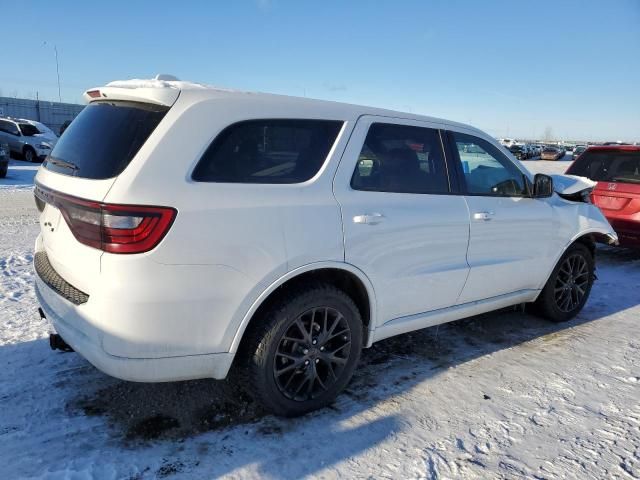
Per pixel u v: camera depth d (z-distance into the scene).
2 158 16.14
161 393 3.24
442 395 3.36
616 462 2.71
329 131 3.09
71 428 2.85
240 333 2.71
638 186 7.07
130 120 2.66
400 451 2.75
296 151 2.95
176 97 2.63
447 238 3.58
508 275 4.14
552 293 4.65
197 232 2.50
